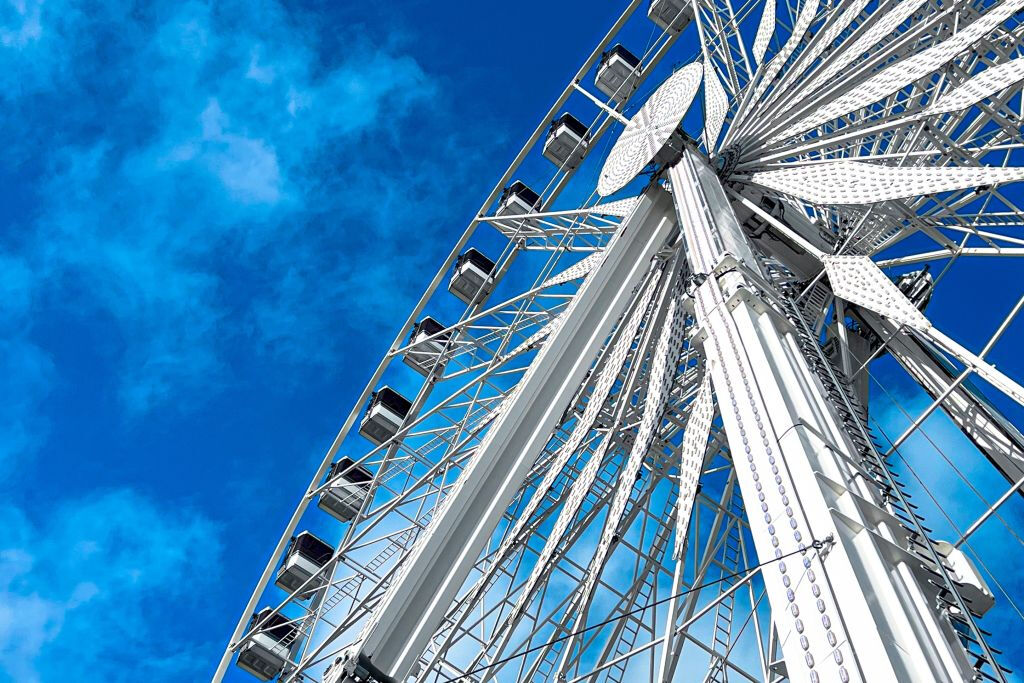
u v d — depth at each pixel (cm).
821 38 1786
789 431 818
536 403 1409
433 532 1249
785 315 1023
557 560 1418
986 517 1088
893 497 818
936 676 600
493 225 2741
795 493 759
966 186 1224
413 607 1190
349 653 1143
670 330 1476
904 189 1315
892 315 1253
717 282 1098
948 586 705
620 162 1941
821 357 1011
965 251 1479
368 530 2223
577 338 1491
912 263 1644
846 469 787
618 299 1555
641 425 1404
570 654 1319
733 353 971
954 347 1176
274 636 2350
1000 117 1509
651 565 1603
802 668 656
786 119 1711
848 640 632
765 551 757
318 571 2305
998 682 649
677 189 1567
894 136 1727
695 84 1788
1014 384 1088
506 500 1300
